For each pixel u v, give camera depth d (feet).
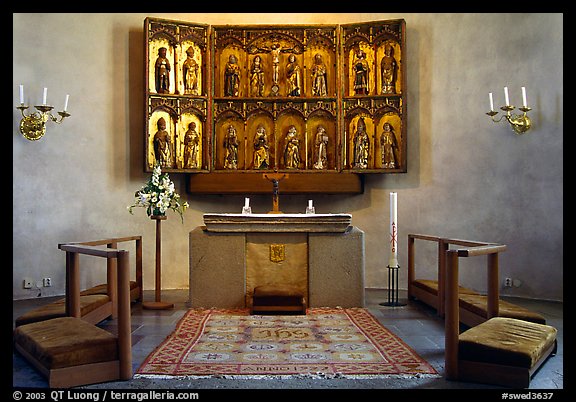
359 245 27.14
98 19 32.27
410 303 28.53
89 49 32.01
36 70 30.63
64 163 31.22
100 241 24.76
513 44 30.78
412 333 21.90
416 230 33.27
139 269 28.84
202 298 27.02
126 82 32.78
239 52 33.68
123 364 15.93
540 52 29.84
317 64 33.42
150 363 17.39
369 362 17.57
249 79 33.65
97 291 25.88
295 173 33.24
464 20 32.27
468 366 15.87
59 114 29.78
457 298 16.05
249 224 26.91
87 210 31.76
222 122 33.60
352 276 27.07
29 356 17.06
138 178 32.91
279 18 34.96
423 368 16.93
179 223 33.99
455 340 15.98
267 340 20.42
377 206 34.04
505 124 31.01
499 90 31.22
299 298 25.36
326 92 33.37
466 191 32.04
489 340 15.98
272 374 16.30
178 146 32.60
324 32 33.30
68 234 31.22
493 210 31.24
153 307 26.66
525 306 27.68
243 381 15.80
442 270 25.14
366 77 33.06
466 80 32.19
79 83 31.71
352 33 33.19
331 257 27.09
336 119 33.12
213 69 33.12
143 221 33.09
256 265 27.27
